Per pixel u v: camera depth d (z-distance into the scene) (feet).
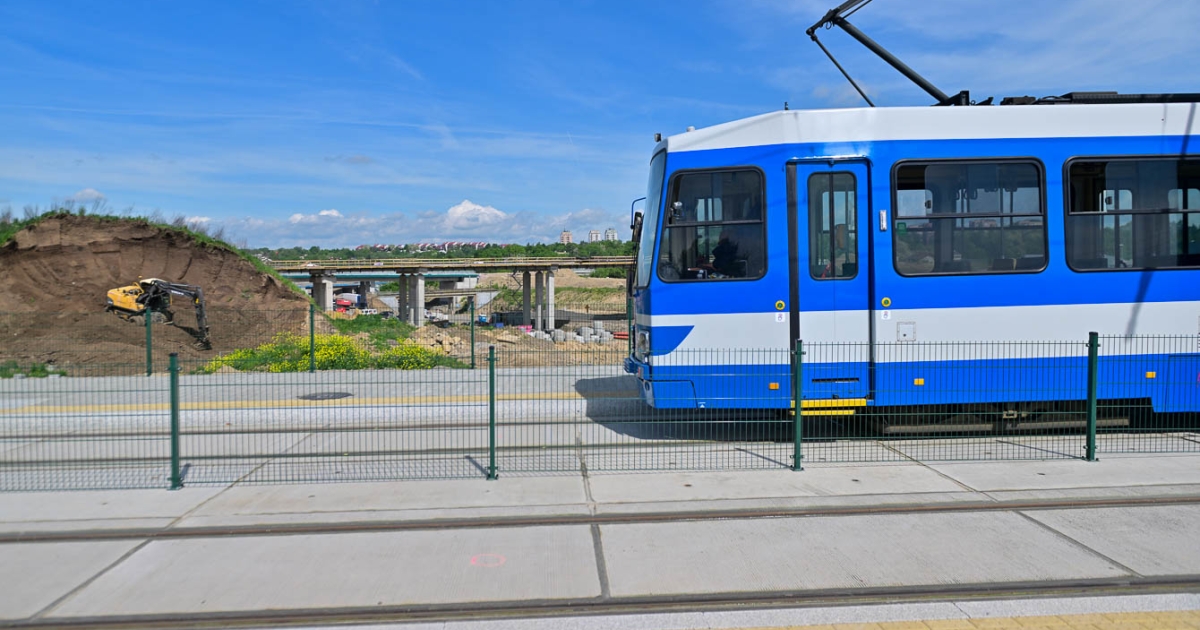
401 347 61.36
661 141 31.50
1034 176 29.99
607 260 266.98
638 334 32.78
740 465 26.53
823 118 29.84
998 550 18.24
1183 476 24.62
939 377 29.66
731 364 29.94
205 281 90.58
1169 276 30.25
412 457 28.09
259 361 55.83
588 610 15.34
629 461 27.22
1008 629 14.43
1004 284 29.78
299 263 238.89
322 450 29.25
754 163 29.96
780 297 29.81
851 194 29.81
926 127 29.84
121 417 32.73
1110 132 30.22
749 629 14.56
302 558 18.08
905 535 19.29
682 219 30.35
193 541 19.22
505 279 401.29
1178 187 30.42
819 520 20.51
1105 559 17.65
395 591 16.22
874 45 35.94
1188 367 30.32
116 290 73.41
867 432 31.32
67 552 18.53
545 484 24.18
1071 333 30.01
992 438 30.73
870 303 29.73
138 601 15.83
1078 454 27.91
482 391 41.24
